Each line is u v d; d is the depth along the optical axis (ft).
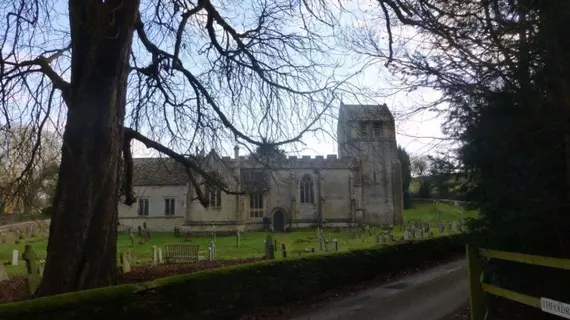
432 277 43.62
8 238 113.09
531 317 20.16
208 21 43.19
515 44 17.42
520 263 19.54
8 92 27.17
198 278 27.32
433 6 21.86
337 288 38.34
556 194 17.52
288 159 43.09
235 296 29.27
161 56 42.14
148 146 45.32
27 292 36.47
